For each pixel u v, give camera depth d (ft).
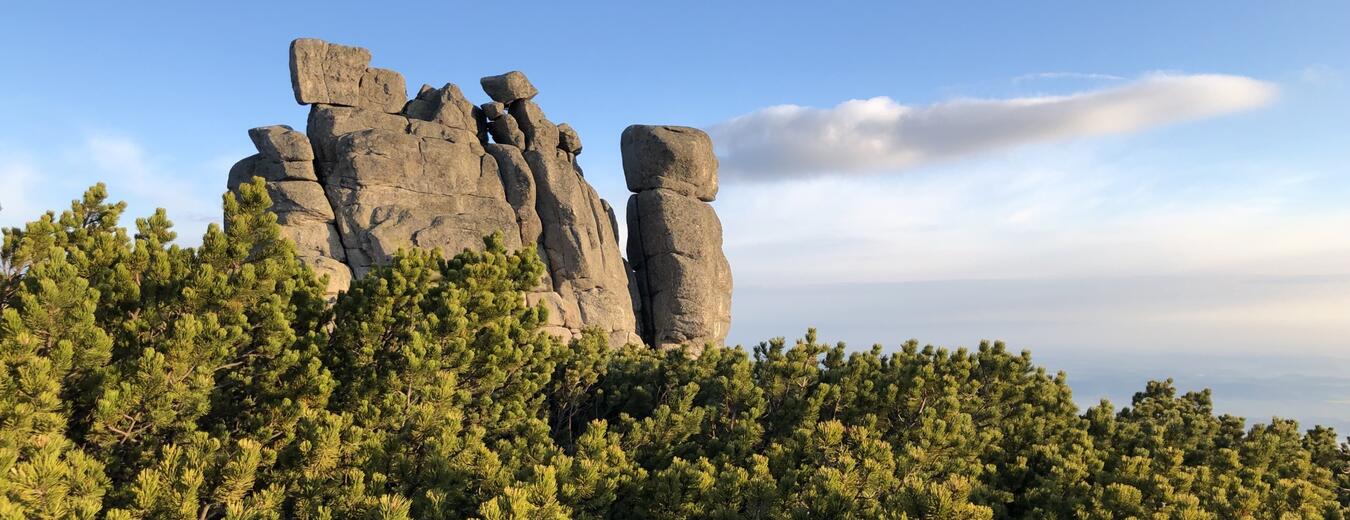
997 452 60.49
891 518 38.09
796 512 41.06
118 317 49.75
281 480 42.78
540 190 146.61
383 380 52.60
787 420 67.36
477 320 61.00
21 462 33.76
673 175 157.07
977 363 72.74
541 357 66.39
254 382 51.47
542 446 46.78
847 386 67.41
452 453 45.32
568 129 166.30
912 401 65.00
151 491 34.17
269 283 51.24
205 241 53.93
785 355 72.23
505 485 40.19
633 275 156.76
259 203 58.54
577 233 144.05
